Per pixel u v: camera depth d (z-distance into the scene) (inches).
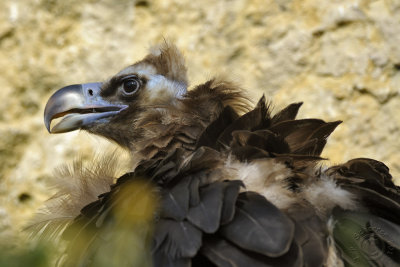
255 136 304.0
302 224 273.3
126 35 642.2
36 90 645.3
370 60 621.6
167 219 274.5
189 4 638.5
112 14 647.1
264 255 254.1
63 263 305.1
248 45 629.9
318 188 296.7
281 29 629.0
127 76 417.1
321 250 261.0
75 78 641.0
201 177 289.3
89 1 649.6
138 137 410.0
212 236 263.3
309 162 313.1
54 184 357.7
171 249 261.9
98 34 645.3
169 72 419.8
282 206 282.4
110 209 289.6
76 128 414.9
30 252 189.6
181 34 636.1
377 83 619.8
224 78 380.8
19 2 650.2
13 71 645.3
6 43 648.4
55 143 632.4
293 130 319.9
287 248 249.9
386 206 295.4
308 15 629.9
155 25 641.6
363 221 283.9
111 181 349.1
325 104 617.9
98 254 274.7
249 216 264.8
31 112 645.3
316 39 626.8
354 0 627.8
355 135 615.8
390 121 615.8
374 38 623.8
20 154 640.4
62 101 410.9
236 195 270.7
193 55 629.6
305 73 624.4
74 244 295.6
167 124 362.6
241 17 633.6
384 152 613.3
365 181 308.7
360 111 617.9
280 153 307.3
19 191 634.2
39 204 631.2
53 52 646.5
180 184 288.2
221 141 314.8
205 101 364.5
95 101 416.2
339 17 626.2
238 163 300.5
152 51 435.2
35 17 649.0
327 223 283.1
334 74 622.5
